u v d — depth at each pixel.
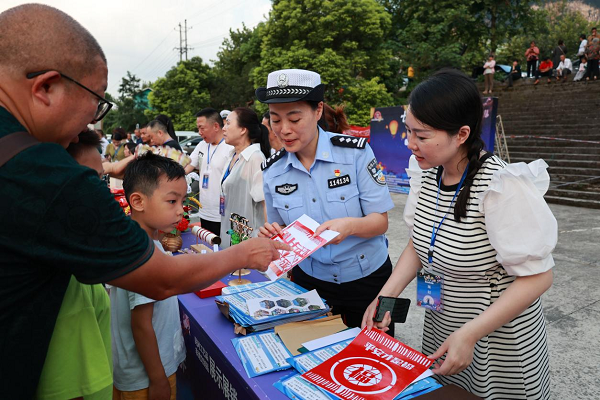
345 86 15.57
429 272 1.35
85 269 0.77
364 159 1.67
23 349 0.80
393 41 17.95
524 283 1.13
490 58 14.39
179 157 4.35
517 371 1.26
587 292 3.56
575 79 13.29
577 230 5.47
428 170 1.36
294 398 1.06
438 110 1.09
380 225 1.63
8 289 0.75
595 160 8.30
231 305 1.54
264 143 3.13
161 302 1.49
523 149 9.72
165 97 24.16
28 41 0.75
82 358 0.94
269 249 1.20
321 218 1.71
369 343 1.25
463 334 1.10
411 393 1.05
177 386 1.98
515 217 1.08
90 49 0.81
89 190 0.76
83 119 0.85
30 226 0.72
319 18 15.77
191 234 2.96
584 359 2.60
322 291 1.81
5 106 0.78
